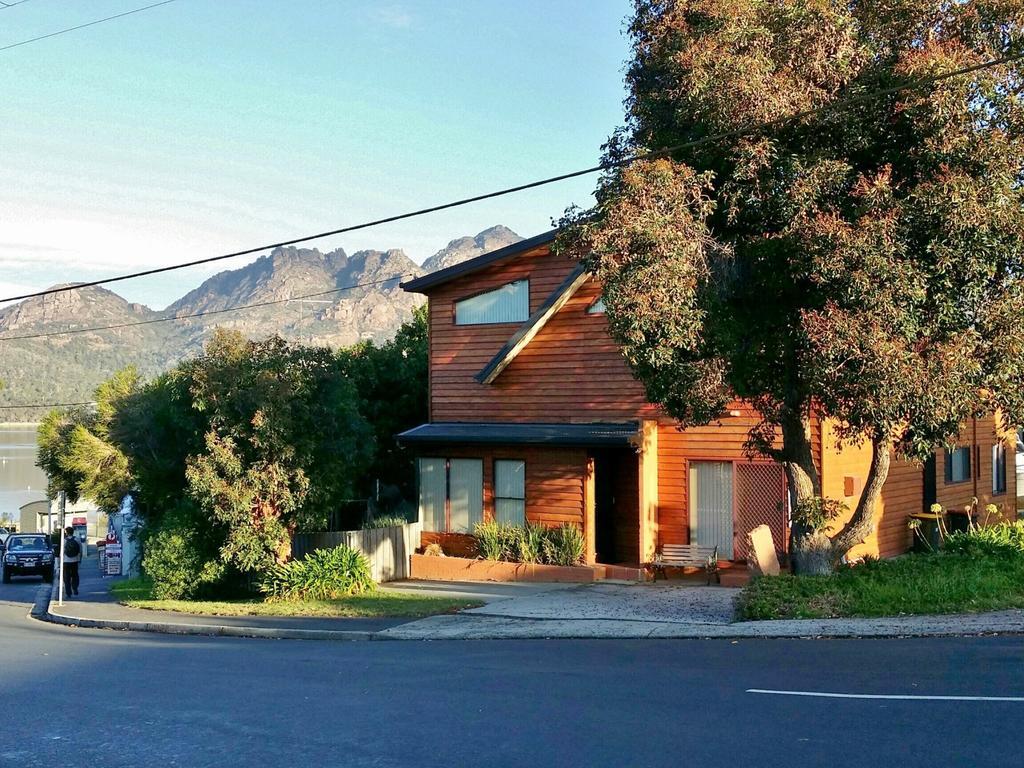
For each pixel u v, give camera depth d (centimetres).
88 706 1059
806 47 1522
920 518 2428
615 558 2450
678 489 2280
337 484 2295
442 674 1190
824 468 2100
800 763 709
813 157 1504
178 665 1368
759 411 1703
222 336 2244
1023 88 1466
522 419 2519
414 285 2694
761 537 1931
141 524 3462
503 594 2094
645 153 1538
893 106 1477
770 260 1525
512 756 768
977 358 1432
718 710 889
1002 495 3014
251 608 2066
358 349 3484
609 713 901
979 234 1384
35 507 8038
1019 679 982
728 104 1497
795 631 1395
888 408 1381
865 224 1407
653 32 1688
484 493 2480
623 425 2330
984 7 1481
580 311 2433
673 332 1445
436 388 2692
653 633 1500
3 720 997
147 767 796
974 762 698
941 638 1284
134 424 2742
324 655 1438
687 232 1478
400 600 2055
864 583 1614
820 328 1402
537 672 1172
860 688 962
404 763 764
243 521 2192
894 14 1547
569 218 1664
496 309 2611
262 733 892
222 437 2195
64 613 2267
